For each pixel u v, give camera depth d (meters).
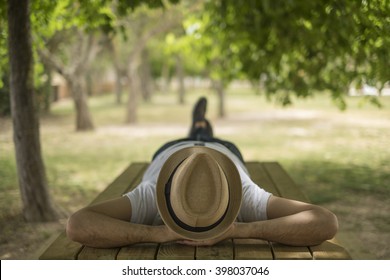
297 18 9.64
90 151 16.06
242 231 3.79
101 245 3.77
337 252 3.75
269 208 4.03
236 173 3.81
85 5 8.48
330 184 9.81
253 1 9.73
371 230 6.84
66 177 11.59
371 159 11.51
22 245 6.71
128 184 6.42
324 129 19.78
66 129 22.69
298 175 11.01
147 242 3.81
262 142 17.42
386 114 18.30
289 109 35.31
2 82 9.86
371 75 8.71
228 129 22.80
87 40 22.61
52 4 8.21
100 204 3.89
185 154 3.88
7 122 12.64
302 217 3.77
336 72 10.58
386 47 7.17
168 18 25.64
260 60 12.01
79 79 22.56
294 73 11.72
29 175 7.85
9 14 7.40
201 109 6.79
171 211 3.64
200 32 12.62
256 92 13.22
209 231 3.58
